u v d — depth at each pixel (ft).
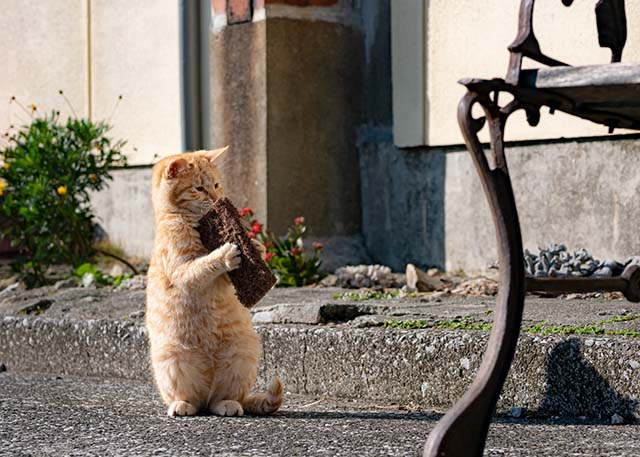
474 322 19.03
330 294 25.96
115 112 40.29
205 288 17.06
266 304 23.52
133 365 22.85
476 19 31.22
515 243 12.51
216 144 35.63
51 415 17.87
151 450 14.64
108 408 18.58
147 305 17.95
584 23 28.53
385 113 35.32
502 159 12.60
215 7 35.53
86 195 36.63
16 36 43.98
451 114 32.04
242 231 16.63
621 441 14.40
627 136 27.86
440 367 18.03
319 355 19.76
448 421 11.98
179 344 17.20
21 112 43.91
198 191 17.10
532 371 16.93
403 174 34.24
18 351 25.40
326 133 35.35
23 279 36.04
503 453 13.73
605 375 16.17
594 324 17.93
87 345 23.76
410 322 19.31
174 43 37.93
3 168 36.04
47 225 35.45
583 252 26.78
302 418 17.03
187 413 17.30
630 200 27.86
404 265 34.35
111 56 40.37
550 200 29.76
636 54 27.22
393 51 33.78
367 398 19.08
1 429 16.62
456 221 32.30
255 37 34.35
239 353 17.40
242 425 16.34
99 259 40.78
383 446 14.48
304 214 34.88
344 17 35.73
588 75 12.34
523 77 12.84
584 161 28.94
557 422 16.12
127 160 39.73
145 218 39.78
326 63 35.32
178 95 37.78
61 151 36.04
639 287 16.80
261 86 34.22
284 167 34.47
